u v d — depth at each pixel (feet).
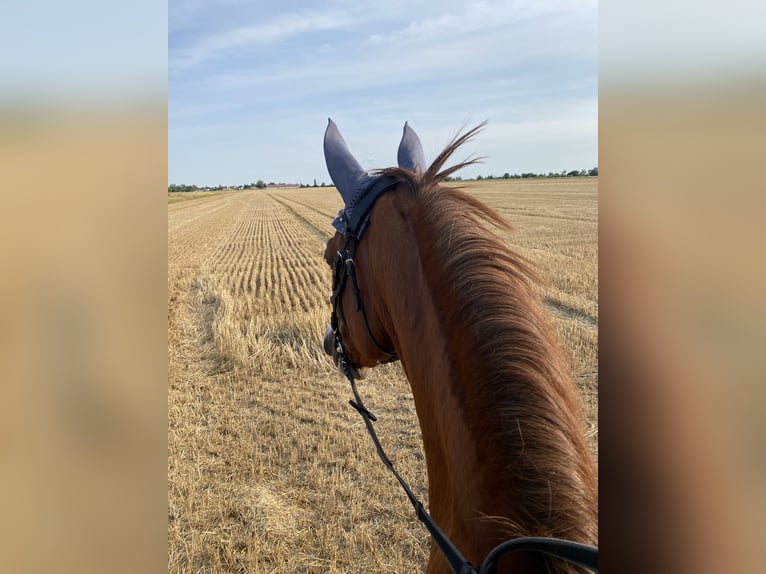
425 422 5.28
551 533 3.67
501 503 3.94
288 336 35.19
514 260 4.88
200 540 15.55
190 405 26.02
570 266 51.72
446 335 4.68
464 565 4.08
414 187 6.27
